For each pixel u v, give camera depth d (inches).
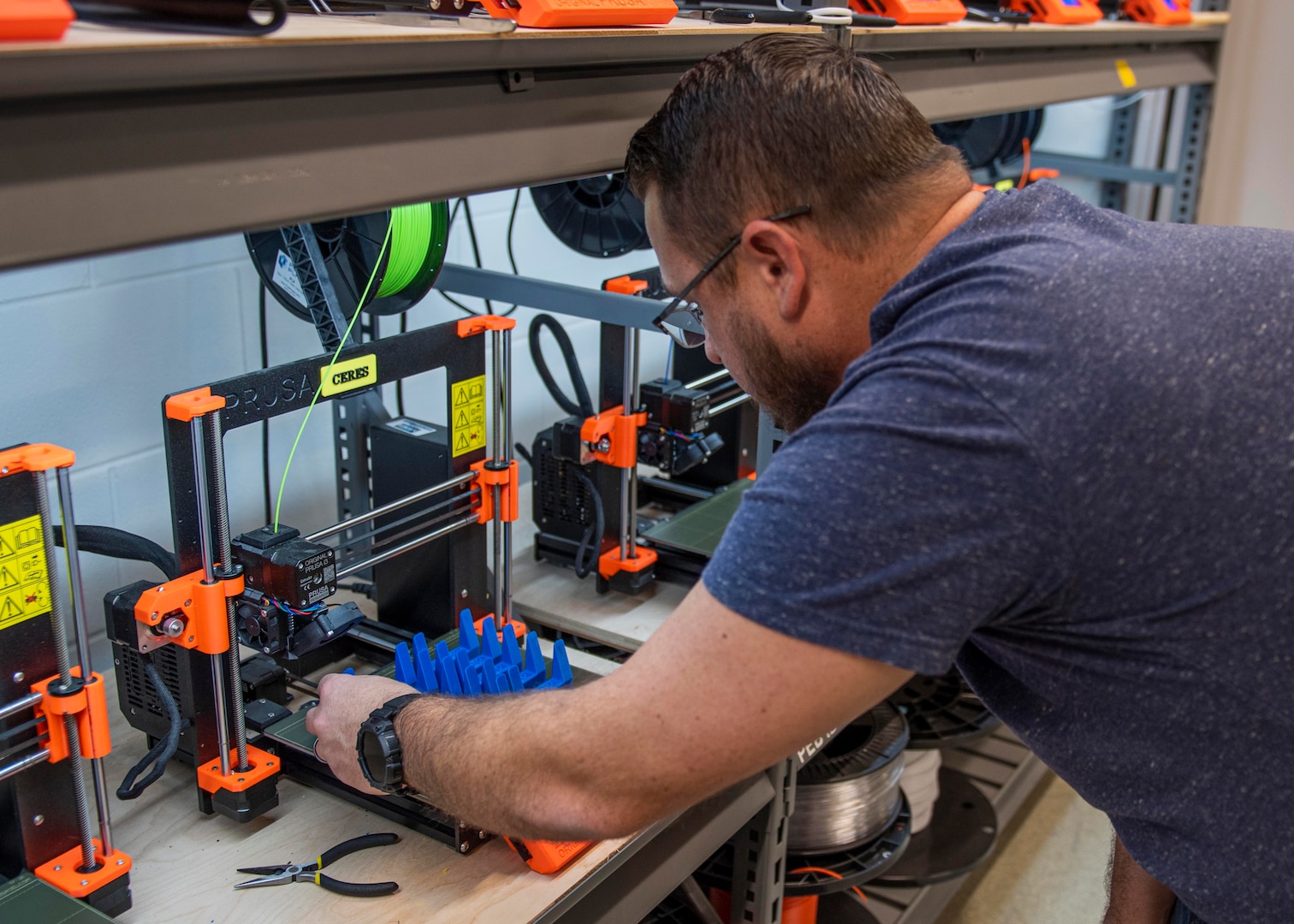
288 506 82.4
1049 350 27.6
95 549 53.1
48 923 41.9
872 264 33.7
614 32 40.5
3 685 42.4
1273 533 28.0
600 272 106.5
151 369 71.2
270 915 45.6
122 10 28.7
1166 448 27.3
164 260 70.2
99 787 45.5
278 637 51.0
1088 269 29.3
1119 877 50.3
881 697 29.3
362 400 71.0
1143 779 33.3
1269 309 29.5
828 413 29.6
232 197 29.7
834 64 33.9
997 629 31.9
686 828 57.9
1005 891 95.6
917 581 27.3
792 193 32.9
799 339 35.5
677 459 75.2
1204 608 28.9
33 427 65.4
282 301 66.3
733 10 51.9
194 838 50.6
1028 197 33.2
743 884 69.0
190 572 49.3
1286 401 28.3
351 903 46.4
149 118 27.9
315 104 32.0
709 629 29.4
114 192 27.1
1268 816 31.8
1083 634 30.3
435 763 36.2
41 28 24.8
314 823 51.9
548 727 32.6
